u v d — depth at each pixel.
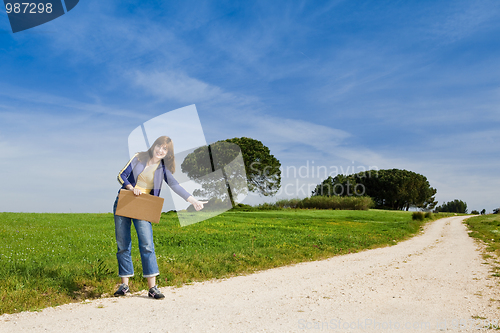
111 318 3.50
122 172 4.52
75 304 4.19
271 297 4.67
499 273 7.09
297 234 15.72
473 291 5.23
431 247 13.52
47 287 4.75
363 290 5.22
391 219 35.84
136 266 6.33
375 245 14.09
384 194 71.00
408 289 5.34
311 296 4.75
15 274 5.26
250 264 8.05
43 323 3.31
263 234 14.98
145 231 4.57
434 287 5.54
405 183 70.31
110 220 20.09
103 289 4.88
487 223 28.86
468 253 11.20
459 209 101.25
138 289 5.10
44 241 10.55
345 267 8.10
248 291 5.14
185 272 6.57
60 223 17.92
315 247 11.59
